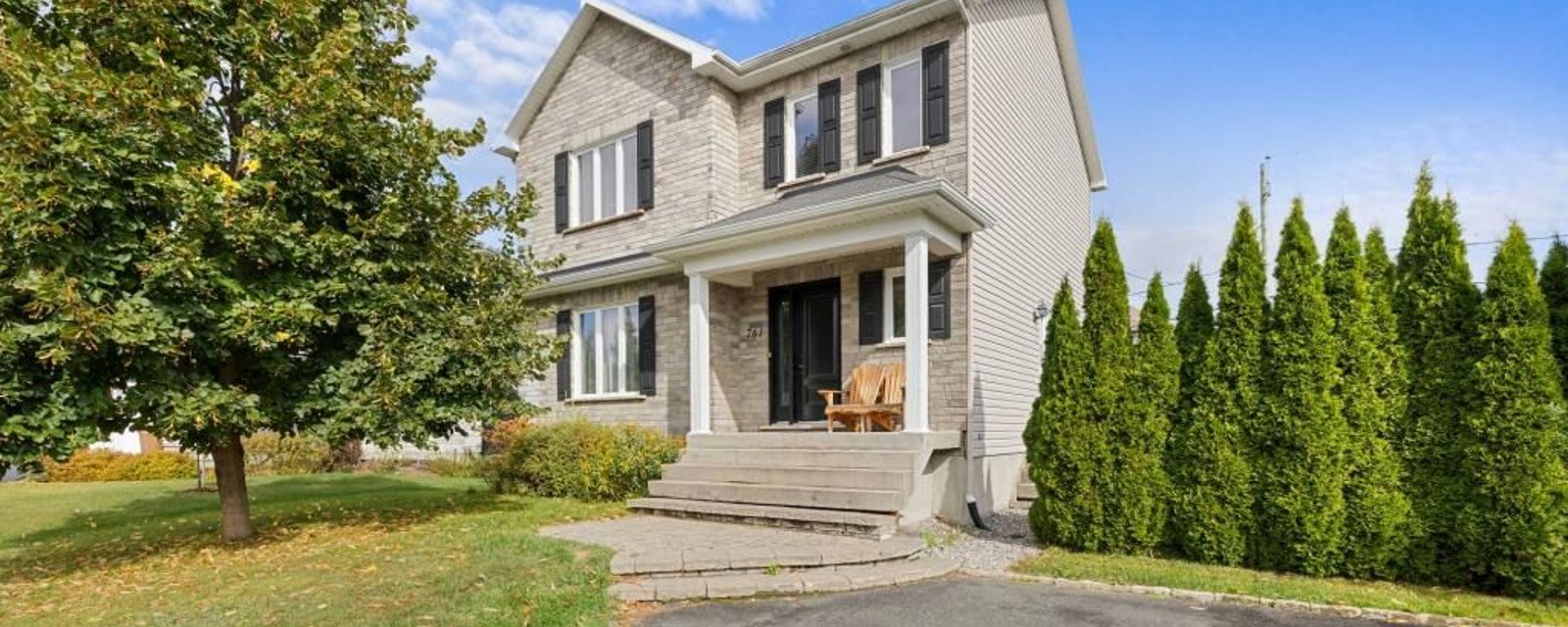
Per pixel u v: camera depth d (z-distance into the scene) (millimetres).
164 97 6512
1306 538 6547
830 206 9078
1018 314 12148
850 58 11523
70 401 6145
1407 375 6516
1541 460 5840
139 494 13039
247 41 7242
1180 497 7227
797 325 11578
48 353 5562
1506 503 5898
